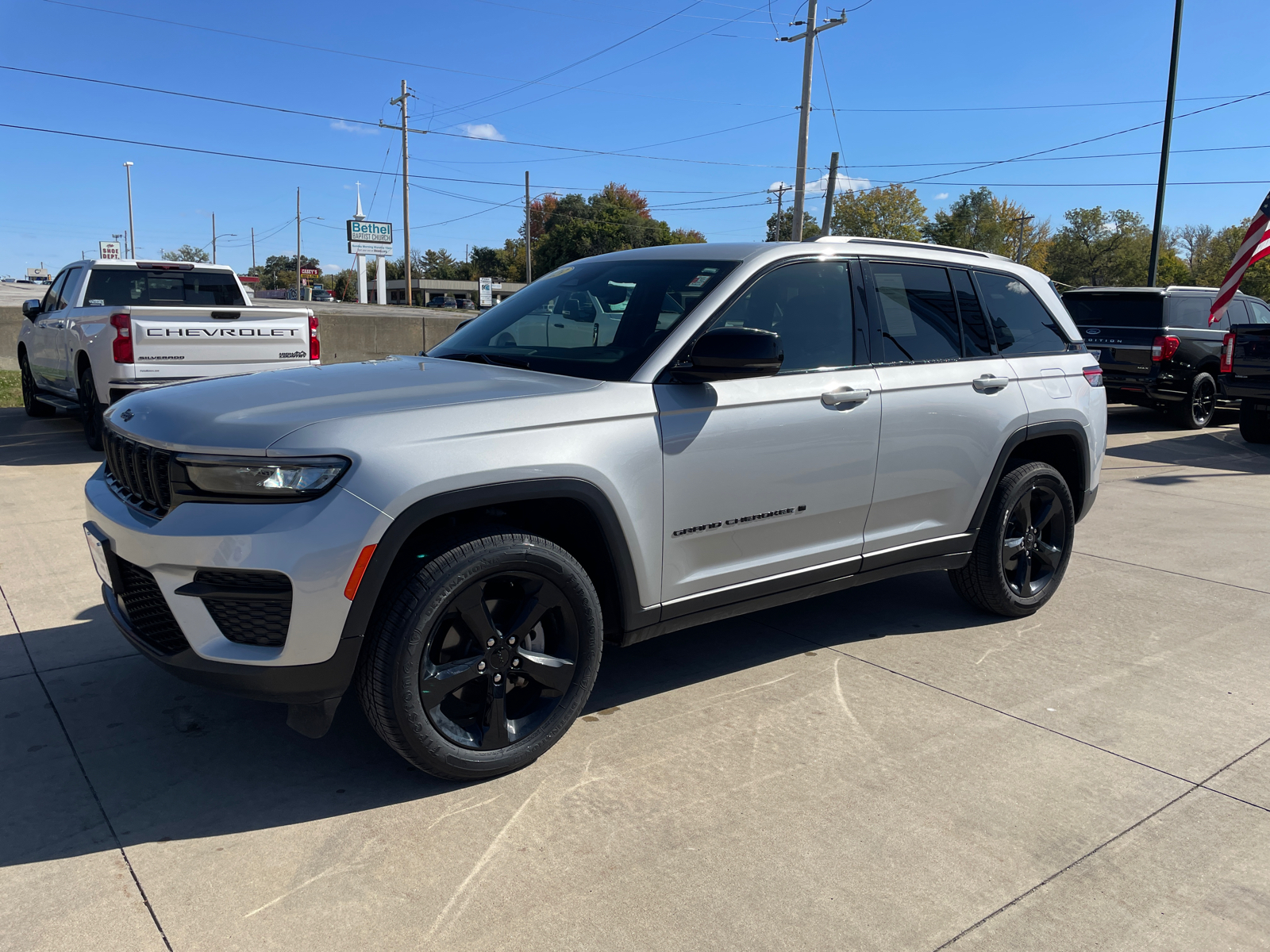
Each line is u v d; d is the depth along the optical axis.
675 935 2.20
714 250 3.63
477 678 2.80
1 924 2.18
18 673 3.62
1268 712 3.54
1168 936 2.23
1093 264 90.50
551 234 93.06
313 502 2.48
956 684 3.75
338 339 21.62
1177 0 19.61
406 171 54.44
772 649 4.12
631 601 3.09
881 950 2.16
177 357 7.91
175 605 2.56
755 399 3.29
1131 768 3.06
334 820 2.66
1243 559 5.82
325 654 2.51
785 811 2.75
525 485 2.73
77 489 6.94
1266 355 10.84
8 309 17.08
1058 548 4.61
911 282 4.03
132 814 2.67
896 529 3.91
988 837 2.64
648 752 3.11
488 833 2.61
